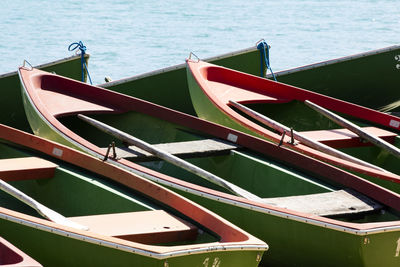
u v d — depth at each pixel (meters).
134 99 16.38
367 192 11.81
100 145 16.72
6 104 19.42
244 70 21.00
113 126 16.77
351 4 62.59
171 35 46.09
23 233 9.58
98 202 11.96
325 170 12.60
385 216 11.41
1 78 19.05
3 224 9.69
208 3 61.94
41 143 13.27
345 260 10.16
